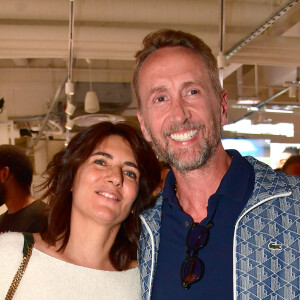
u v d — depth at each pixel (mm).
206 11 4414
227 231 1613
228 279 1534
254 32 3670
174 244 1691
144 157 1899
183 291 1578
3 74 8938
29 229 2742
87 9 4289
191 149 1680
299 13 4379
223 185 1680
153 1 4352
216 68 1829
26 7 4227
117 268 1904
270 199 1567
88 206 1791
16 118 8984
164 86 1719
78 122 5906
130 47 4723
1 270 1650
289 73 7504
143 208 1931
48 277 1691
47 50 4762
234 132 7969
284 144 7285
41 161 9977
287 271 1459
